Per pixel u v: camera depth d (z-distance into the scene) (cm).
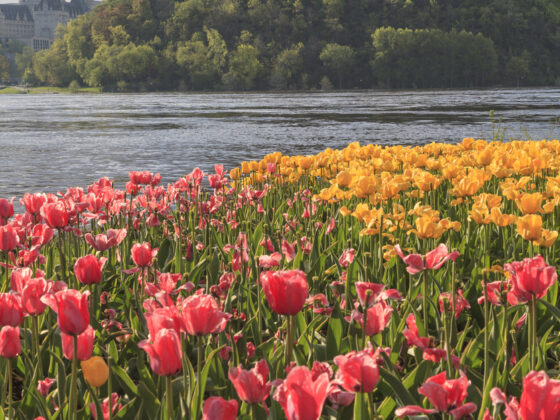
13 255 369
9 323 206
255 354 285
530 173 561
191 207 588
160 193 574
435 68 16250
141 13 18100
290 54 16088
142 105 8325
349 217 539
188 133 3506
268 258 327
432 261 269
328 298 377
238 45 16800
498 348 283
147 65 16500
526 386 132
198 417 215
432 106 6688
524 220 296
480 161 600
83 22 18700
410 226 398
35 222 406
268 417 214
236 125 4166
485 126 3581
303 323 302
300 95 12519
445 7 17950
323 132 3416
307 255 437
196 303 190
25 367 277
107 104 8844
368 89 16512
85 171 1923
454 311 273
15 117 5541
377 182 454
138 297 348
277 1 17425
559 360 312
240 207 614
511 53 17450
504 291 267
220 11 17375
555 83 17500
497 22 17675
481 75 16775
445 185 707
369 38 17062
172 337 178
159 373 179
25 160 2236
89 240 350
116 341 333
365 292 221
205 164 2067
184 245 434
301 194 635
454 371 229
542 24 18100
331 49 16162
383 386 225
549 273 215
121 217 550
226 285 326
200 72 16125
